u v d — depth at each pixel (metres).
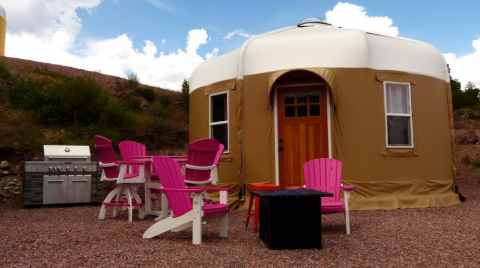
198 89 8.01
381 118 6.57
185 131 13.27
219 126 7.41
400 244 3.87
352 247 3.77
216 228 4.89
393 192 6.51
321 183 5.00
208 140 4.79
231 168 6.98
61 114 11.38
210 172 5.04
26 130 10.07
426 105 6.99
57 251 3.60
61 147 7.62
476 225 4.85
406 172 6.64
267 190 4.25
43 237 4.25
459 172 10.85
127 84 15.34
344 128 6.46
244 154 6.83
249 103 6.88
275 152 6.70
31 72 14.04
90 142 10.36
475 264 3.17
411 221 5.15
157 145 12.21
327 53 6.61
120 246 3.80
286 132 6.79
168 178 4.21
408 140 6.79
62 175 7.31
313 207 3.76
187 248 3.73
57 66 16.34
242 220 5.53
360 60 6.56
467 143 12.48
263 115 6.77
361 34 6.76
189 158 4.82
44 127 10.81
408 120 6.80
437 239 4.08
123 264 3.14
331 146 6.46
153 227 4.19
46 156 7.34
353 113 6.48
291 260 3.31
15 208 7.02
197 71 8.23
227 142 7.16
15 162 8.83
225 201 4.54
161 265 3.12
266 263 3.22
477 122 14.74
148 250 3.61
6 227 4.95
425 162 6.83
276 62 6.73
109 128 11.71
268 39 7.10
